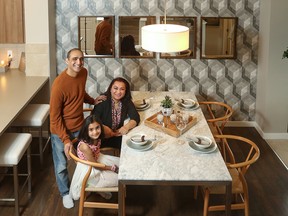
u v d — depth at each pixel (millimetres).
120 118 4418
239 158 5469
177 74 6211
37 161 5312
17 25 5566
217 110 6363
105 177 3828
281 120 6000
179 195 4594
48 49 5707
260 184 4848
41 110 5129
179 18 6012
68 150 3982
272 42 5738
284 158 5480
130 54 6109
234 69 6234
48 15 5613
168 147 3814
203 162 3551
